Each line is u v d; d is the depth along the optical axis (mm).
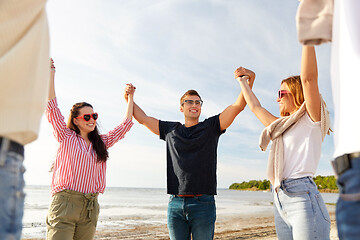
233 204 34344
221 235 10711
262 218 17953
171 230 3711
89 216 3521
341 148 1183
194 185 3621
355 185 1085
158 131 4199
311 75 2377
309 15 1432
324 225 2494
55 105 3641
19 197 1241
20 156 1275
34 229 12805
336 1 1366
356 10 1288
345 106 1229
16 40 1304
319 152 2684
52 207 3424
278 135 2834
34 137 1321
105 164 3807
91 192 3580
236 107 3842
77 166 3514
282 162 2766
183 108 4207
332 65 1353
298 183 2613
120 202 36781
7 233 1159
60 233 3340
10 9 1270
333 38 1363
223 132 3994
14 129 1204
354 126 1161
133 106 4445
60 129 3643
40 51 1372
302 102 2951
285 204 2686
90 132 3828
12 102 1226
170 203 3752
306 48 2287
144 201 41625
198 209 3578
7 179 1182
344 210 1114
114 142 4086
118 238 10312
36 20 1400
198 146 3773
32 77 1302
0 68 1185
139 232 11742
